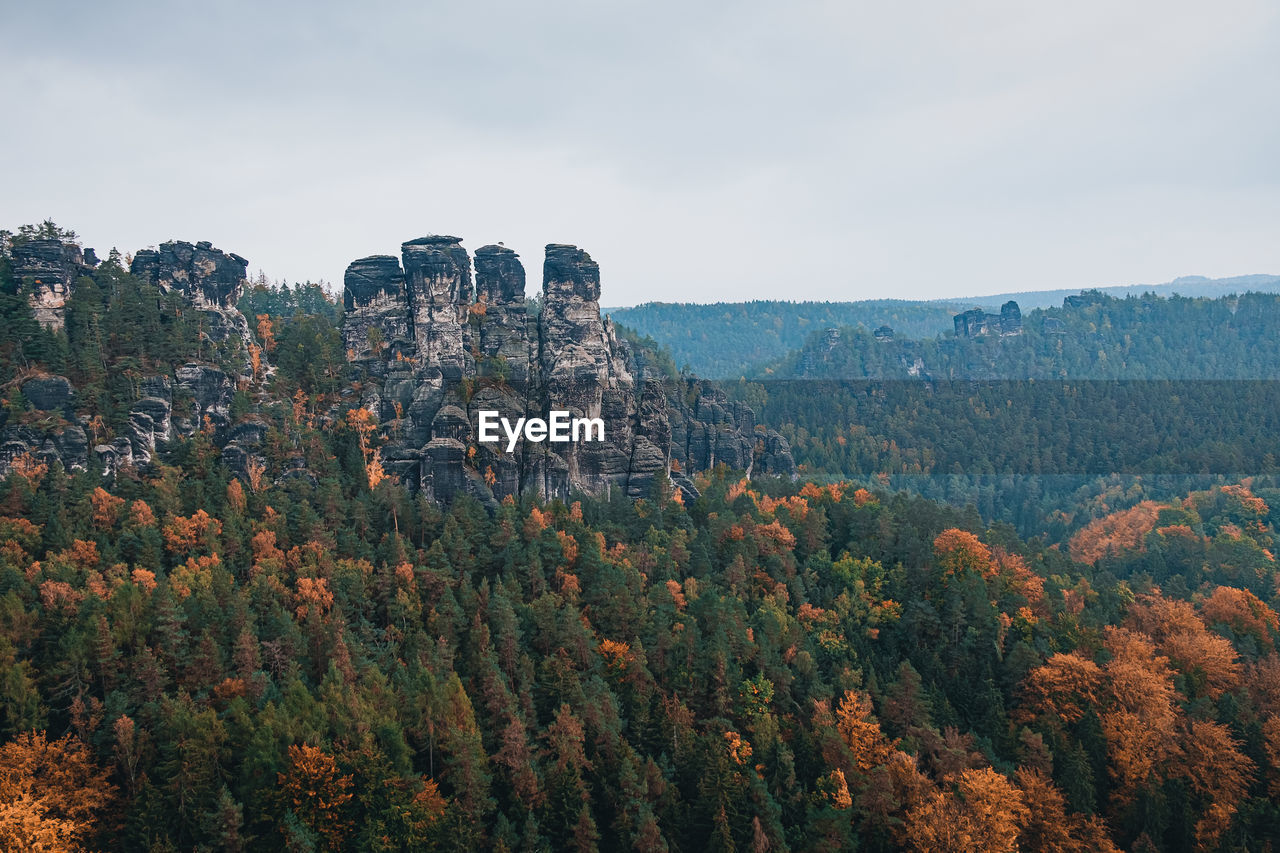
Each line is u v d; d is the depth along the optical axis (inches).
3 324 5531.5
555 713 3811.5
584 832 3412.9
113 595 3914.9
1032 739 4067.4
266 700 3641.7
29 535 4549.7
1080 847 3745.1
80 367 5615.2
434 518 5442.9
